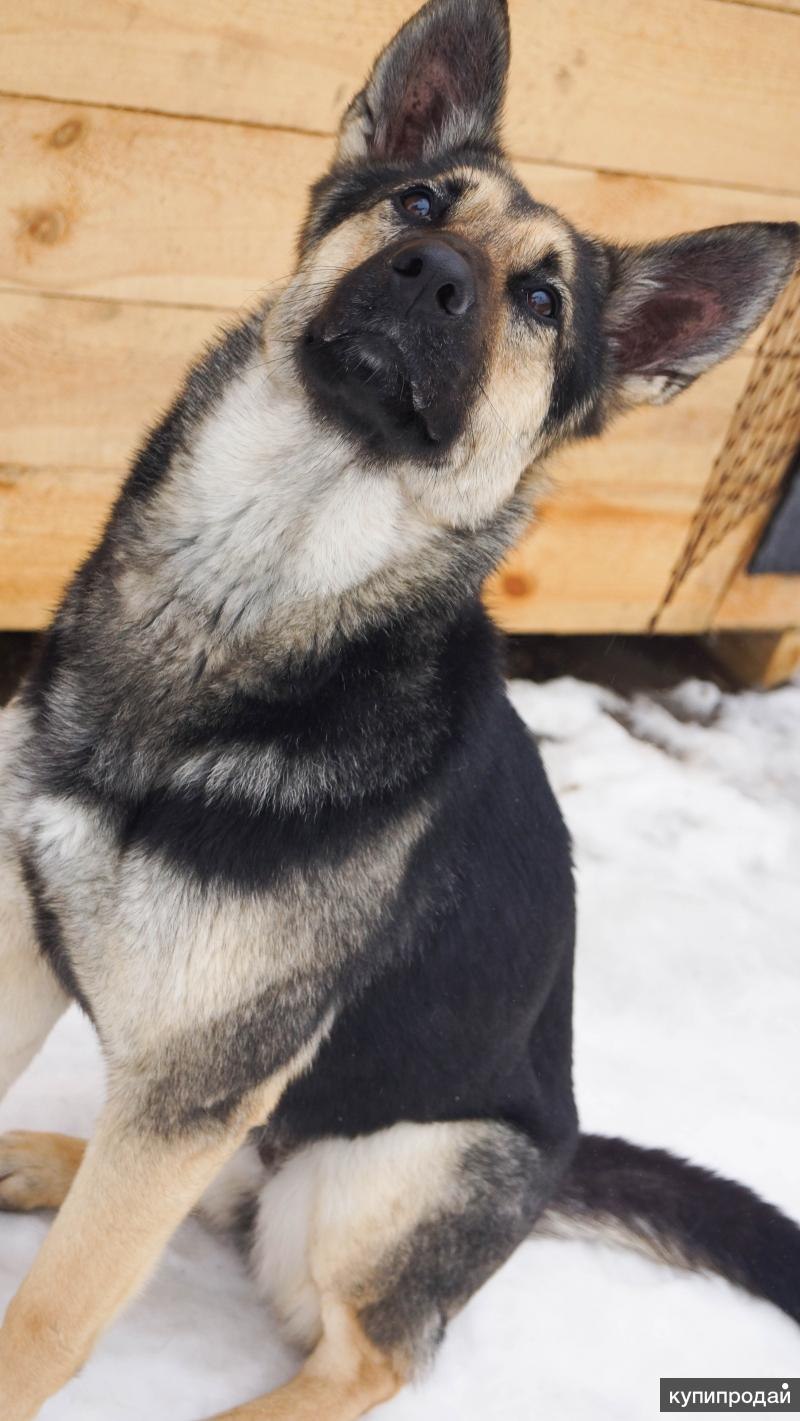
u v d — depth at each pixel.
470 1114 1.09
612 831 1.58
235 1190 1.14
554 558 1.64
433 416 1.02
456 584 1.04
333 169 1.10
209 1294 1.11
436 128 1.13
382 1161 1.08
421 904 1.03
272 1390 1.06
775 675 1.86
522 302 1.06
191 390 1.03
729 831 1.62
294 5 1.29
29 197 1.29
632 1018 1.39
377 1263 1.08
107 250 1.33
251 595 1.00
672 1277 1.20
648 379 1.12
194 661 1.00
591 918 1.48
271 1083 1.00
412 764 1.00
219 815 0.97
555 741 1.65
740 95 1.46
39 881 1.00
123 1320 1.07
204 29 1.27
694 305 1.10
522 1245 1.19
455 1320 1.14
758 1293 1.18
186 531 1.01
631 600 1.71
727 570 1.74
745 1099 1.34
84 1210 0.98
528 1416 1.10
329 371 1.00
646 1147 1.20
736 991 1.45
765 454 1.66
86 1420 1.02
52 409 1.38
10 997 1.06
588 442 1.13
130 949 0.97
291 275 1.07
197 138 1.31
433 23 1.09
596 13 1.37
